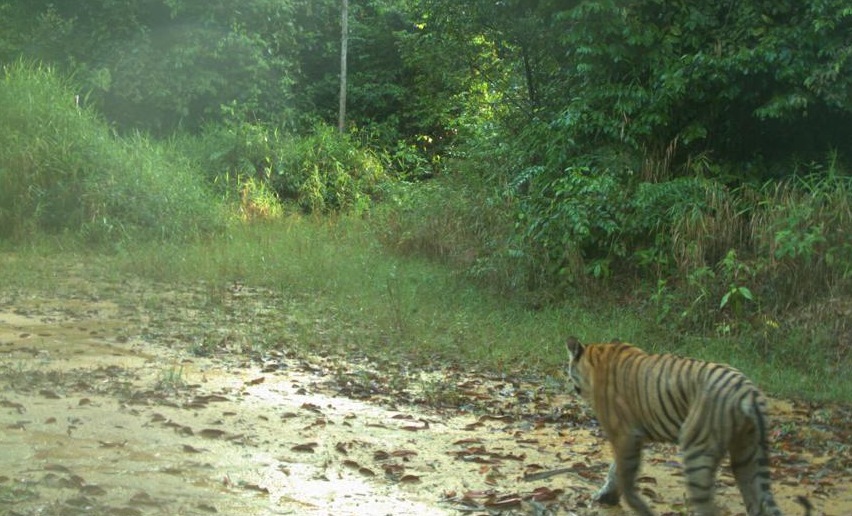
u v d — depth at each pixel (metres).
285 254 16.53
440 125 27.58
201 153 24.27
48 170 18.22
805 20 12.78
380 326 11.63
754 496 5.19
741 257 12.64
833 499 6.53
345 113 29.95
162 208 18.44
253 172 23.84
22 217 17.69
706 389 5.22
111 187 18.28
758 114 12.95
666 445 7.85
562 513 5.96
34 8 26.94
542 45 16.67
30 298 12.52
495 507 5.96
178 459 6.40
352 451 6.95
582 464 6.93
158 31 26.50
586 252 13.74
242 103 26.84
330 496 5.96
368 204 22.41
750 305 11.89
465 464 6.84
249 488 5.96
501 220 14.95
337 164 24.66
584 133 14.47
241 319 11.83
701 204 13.02
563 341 11.20
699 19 13.66
